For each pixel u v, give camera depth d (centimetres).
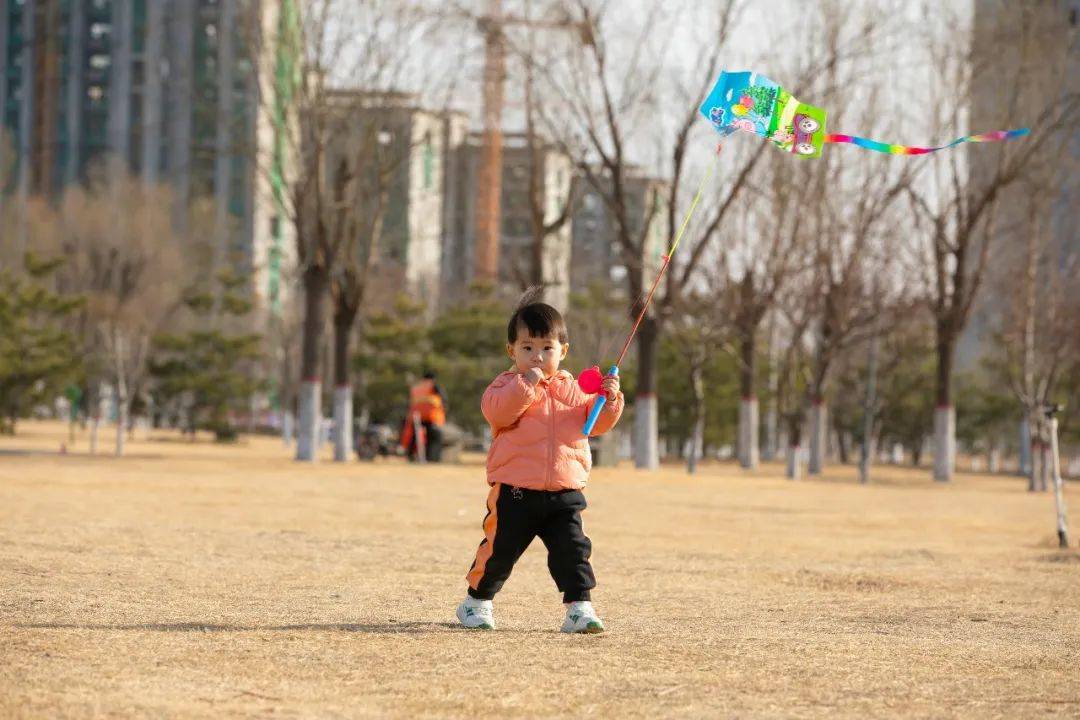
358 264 5306
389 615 1122
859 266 6028
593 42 5119
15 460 4328
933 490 4931
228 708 727
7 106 16300
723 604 1297
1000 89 5984
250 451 6838
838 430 10469
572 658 911
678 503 3247
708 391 8862
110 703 727
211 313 10144
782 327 7850
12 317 7044
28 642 909
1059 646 1049
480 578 1047
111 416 10500
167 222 9794
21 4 16088
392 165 5128
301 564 1550
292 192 5062
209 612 1108
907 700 799
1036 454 5503
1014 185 6425
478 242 9506
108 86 15600
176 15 14650
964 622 1200
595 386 1044
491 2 5131
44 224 9588
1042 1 5784
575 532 1038
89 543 1684
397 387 7362
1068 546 2197
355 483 3572
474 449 8019
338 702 752
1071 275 6481
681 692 801
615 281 9581
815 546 2094
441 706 749
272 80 5094
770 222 5966
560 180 6750
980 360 8938
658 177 5806
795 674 873
